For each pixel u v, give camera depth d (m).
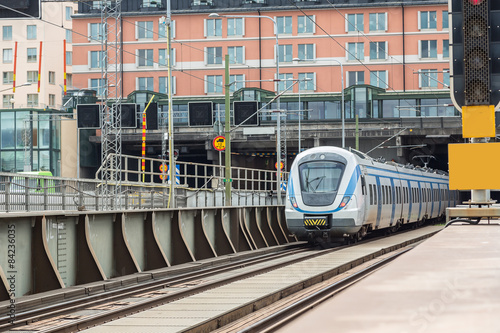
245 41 183.62
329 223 57.72
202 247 49.38
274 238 63.91
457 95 24.83
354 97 161.62
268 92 166.62
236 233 55.03
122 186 77.00
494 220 28.59
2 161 162.12
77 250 35.22
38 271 31.66
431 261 8.37
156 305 28.53
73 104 168.62
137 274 37.88
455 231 17.78
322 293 30.27
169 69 78.38
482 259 8.58
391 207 71.75
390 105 161.62
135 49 186.25
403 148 153.00
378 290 5.79
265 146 159.62
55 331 21.67
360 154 64.44
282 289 31.02
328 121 155.12
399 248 58.50
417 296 5.51
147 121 94.94
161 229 44.47
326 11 180.88
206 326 22.25
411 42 179.00
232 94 178.88
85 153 167.50
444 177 111.81
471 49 24.66
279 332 4.94
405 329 4.54
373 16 180.00
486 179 24.28
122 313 25.83
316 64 181.25
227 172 70.50
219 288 32.38
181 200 83.38
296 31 181.88
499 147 24.31
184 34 185.12
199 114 83.94
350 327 4.58
